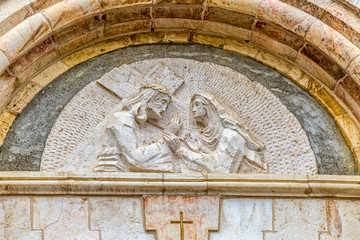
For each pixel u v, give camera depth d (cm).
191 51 730
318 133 684
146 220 622
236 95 700
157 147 655
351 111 690
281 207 636
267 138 678
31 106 677
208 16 723
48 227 612
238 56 729
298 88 711
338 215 635
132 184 625
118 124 655
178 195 632
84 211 620
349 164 670
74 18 683
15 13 657
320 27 679
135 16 719
